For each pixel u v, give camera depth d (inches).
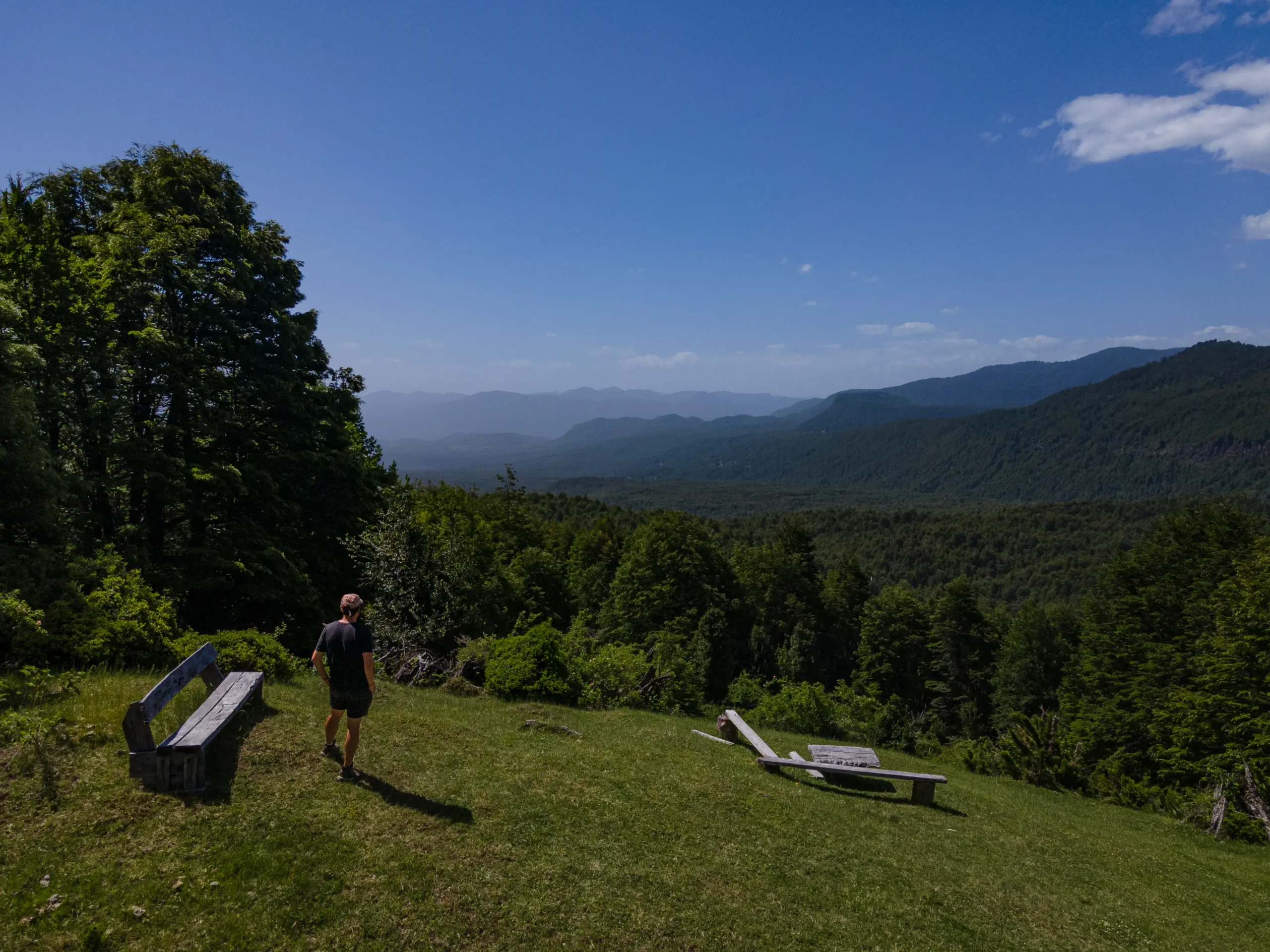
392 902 213.8
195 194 802.8
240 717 315.0
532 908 225.0
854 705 978.1
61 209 770.2
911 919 266.2
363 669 277.4
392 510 780.6
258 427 860.0
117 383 700.7
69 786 236.7
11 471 471.8
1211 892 370.3
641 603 1914.4
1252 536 1261.1
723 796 354.9
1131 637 1363.2
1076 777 639.8
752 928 237.9
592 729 491.8
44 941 174.9
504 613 956.6
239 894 204.1
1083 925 293.1
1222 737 967.6
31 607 383.2
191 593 746.8
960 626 2390.5
